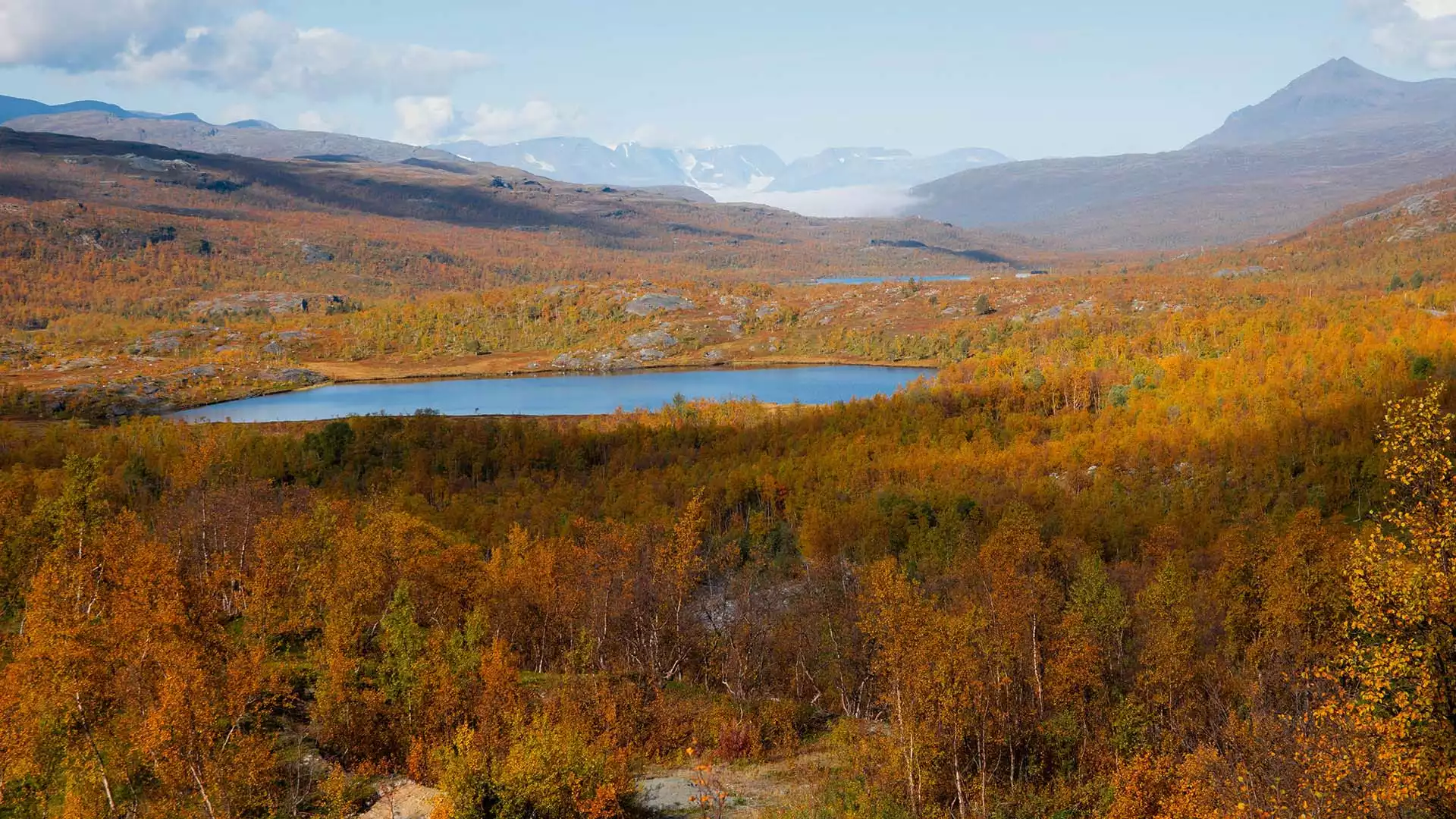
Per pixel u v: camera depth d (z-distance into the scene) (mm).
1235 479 136000
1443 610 26938
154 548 59781
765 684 72250
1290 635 58344
